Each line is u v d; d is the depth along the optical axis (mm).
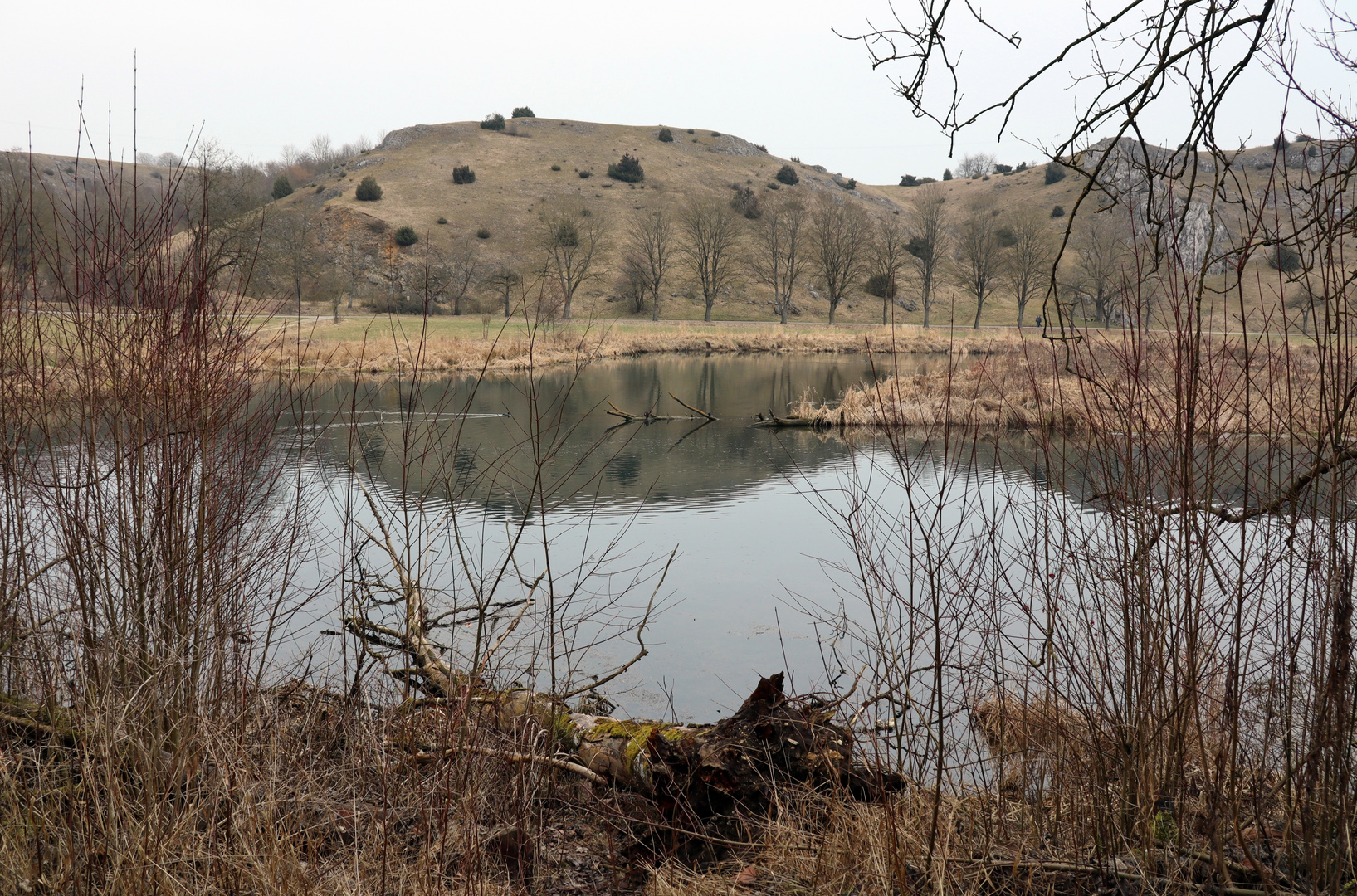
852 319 77938
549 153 112125
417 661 5605
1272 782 3463
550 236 71688
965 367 27938
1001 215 94312
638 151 115625
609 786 4184
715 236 74938
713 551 10141
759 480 14898
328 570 7777
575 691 5184
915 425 18016
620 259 83500
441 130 115750
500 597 7719
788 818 3781
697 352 53062
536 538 10305
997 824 3738
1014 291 77375
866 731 3912
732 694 6023
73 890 2980
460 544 4629
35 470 4000
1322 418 2895
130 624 3807
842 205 98188
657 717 5641
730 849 3865
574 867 3820
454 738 3842
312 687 4738
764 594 8422
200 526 3854
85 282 3818
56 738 3693
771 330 63312
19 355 3846
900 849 3459
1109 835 3453
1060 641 3816
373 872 3406
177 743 3574
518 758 3965
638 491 13914
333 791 3955
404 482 4707
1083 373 3639
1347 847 2854
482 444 17625
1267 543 3309
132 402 3816
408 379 27219
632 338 53500
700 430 21312
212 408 3918
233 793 3436
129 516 3900
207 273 3963
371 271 73750
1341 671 2859
